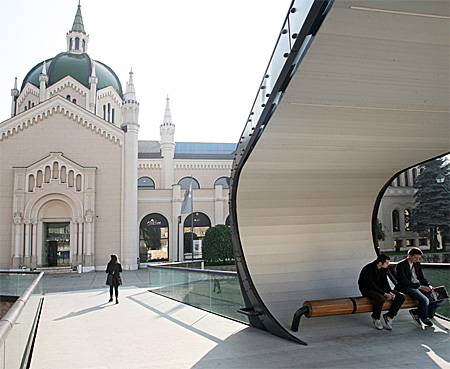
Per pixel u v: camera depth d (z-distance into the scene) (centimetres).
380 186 738
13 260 2648
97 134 2948
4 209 2739
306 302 629
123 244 2856
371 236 790
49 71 3566
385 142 553
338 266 745
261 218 671
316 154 571
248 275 640
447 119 493
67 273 2634
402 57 371
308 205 697
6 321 365
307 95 423
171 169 3934
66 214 2828
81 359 566
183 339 654
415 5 304
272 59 414
